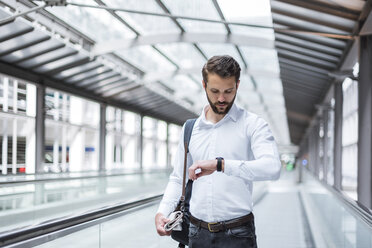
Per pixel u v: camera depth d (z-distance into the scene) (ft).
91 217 11.28
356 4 23.68
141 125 77.97
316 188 33.73
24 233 8.52
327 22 28.68
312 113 89.51
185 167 6.59
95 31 43.55
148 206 15.83
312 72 46.52
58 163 64.23
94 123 74.64
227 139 6.26
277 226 30.32
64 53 41.63
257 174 5.62
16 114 49.19
